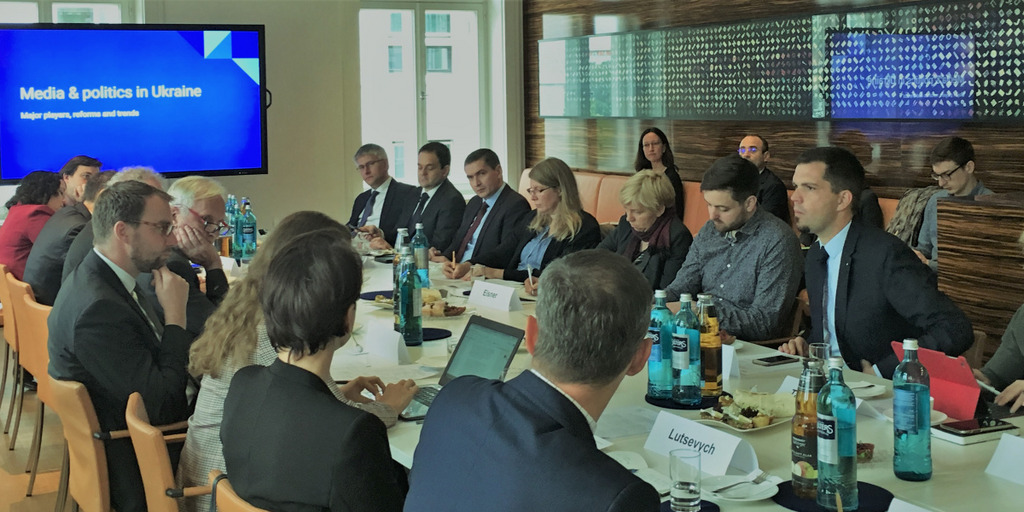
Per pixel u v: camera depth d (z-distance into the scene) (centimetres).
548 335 150
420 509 151
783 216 614
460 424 151
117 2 738
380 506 173
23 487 394
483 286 382
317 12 779
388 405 234
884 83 566
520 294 403
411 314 316
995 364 279
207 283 385
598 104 788
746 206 358
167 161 725
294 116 780
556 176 463
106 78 700
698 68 690
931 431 216
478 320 268
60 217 442
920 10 543
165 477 220
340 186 804
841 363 177
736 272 362
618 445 216
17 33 674
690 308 242
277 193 780
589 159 810
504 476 141
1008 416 228
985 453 206
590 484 134
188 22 737
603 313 147
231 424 185
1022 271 451
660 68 723
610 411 239
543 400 149
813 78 608
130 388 262
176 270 371
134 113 711
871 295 305
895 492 185
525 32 868
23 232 507
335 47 788
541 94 854
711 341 246
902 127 566
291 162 783
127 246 284
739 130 671
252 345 223
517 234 512
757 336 349
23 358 380
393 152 852
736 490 186
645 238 419
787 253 354
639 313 150
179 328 277
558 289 149
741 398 231
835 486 175
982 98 516
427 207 586
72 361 270
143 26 705
